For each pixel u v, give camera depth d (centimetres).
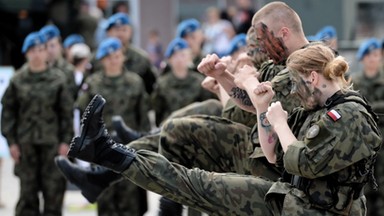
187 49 2309
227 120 1409
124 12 3569
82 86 2259
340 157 1153
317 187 1186
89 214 2491
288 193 1209
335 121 1159
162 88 2303
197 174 1259
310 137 1166
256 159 1341
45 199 2194
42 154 2189
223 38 3625
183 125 1395
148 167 1246
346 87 1200
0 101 2281
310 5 3231
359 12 3284
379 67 2358
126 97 2159
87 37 3578
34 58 2170
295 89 1205
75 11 3581
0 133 2355
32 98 2169
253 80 1284
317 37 2405
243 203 1245
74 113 2302
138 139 1542
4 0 3494
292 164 1172
